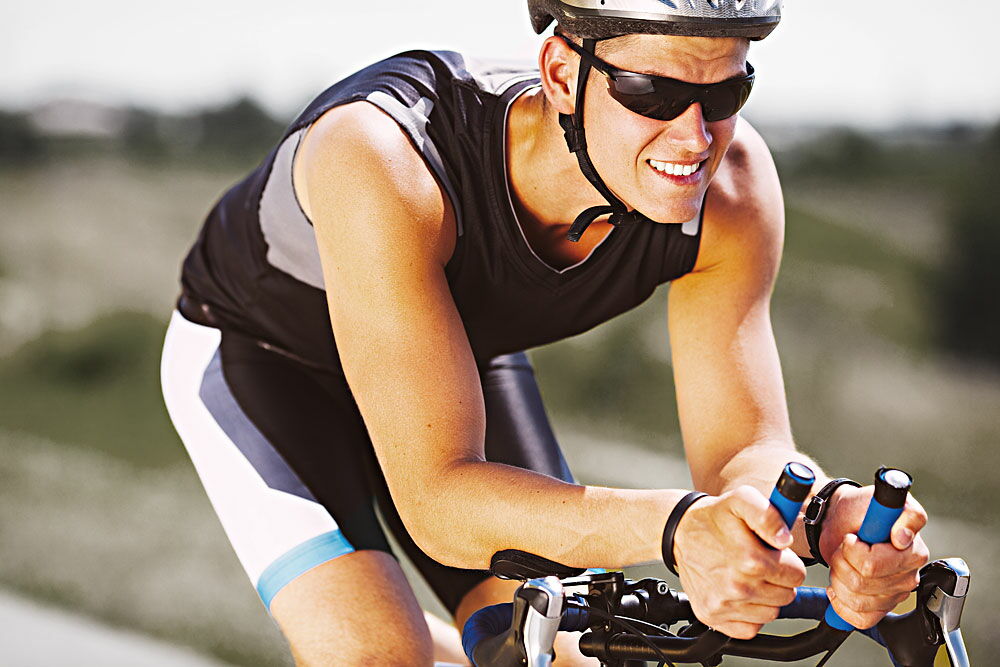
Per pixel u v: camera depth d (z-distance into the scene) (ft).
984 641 16.58
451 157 5.20
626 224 5.36
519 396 6.94
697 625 4.43
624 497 4.25
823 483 5.02
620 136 4.69
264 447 6.20
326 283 5.06
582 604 4.31
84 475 21.17
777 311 40.22
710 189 5.58
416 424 4.67
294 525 5.84
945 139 65.87
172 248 47.09
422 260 4.91
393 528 6.89
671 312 5.86
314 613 5.51
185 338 6.82
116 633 13.39
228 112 83.15
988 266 42.60
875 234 49.14
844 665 15.02
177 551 16.89
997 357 38.65
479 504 4.47
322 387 6.66
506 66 5.56
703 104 4.57
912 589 4.00
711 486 5.40
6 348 31.89
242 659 13.00
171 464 22.75
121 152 74.23
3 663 12.05
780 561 3.86
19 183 60.54
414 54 5.52
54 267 41.52
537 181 5.21
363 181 4.93
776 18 4.60
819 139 68.33
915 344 38.45
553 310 5.65
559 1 4.71
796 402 32.12
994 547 21.58
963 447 28.99
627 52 4.57
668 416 29.66
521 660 4.11
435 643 6.88
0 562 15.85
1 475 20.72
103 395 28.66
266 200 6.25
